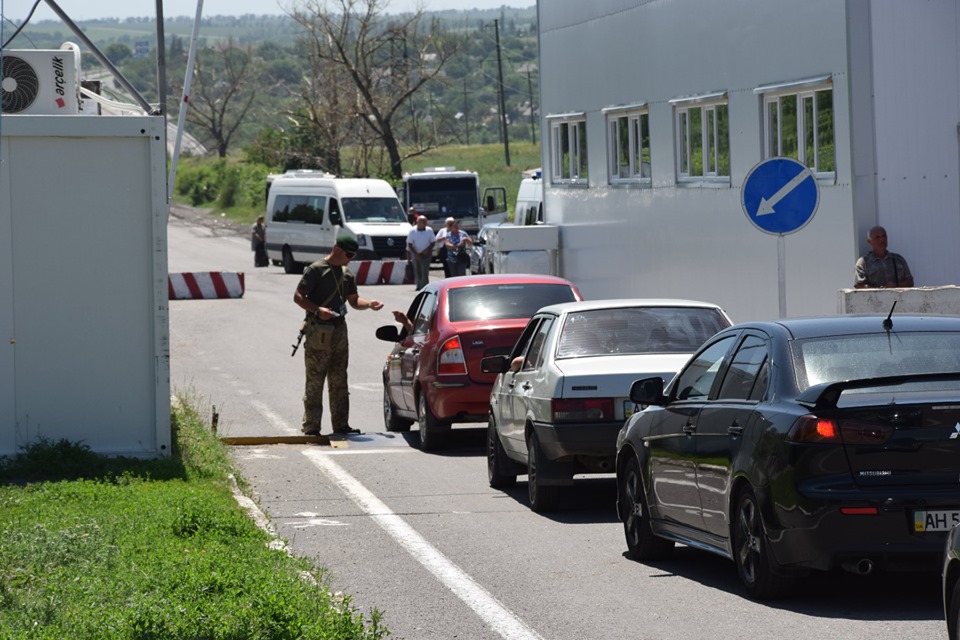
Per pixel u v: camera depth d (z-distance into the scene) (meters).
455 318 37.62
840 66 38.84
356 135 184.88
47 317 30.19
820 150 40.81
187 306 87.75
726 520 20.47
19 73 33.41
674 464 22.27
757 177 34.56
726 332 22.52
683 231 50.09
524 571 22.61
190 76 39.91
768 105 43.78
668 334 29.45
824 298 40.31
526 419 29.00
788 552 18.80
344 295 40.31
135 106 41.56
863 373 19.50
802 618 18.66
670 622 18.75
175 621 16.20
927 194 38.91
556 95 64.31
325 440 39.66
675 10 50.09
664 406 23.14
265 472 33.97
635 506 23.89
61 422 30.28
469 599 20.47
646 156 53.88
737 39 45.22
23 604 17.23
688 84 49.25
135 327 30.52
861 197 38.44
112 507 24.89
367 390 52.34
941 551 18.23
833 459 18.44
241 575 18.70
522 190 99.44
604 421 27.33
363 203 116.81
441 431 37.19
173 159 39.41
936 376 18.66
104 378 30.42
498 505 29.47
